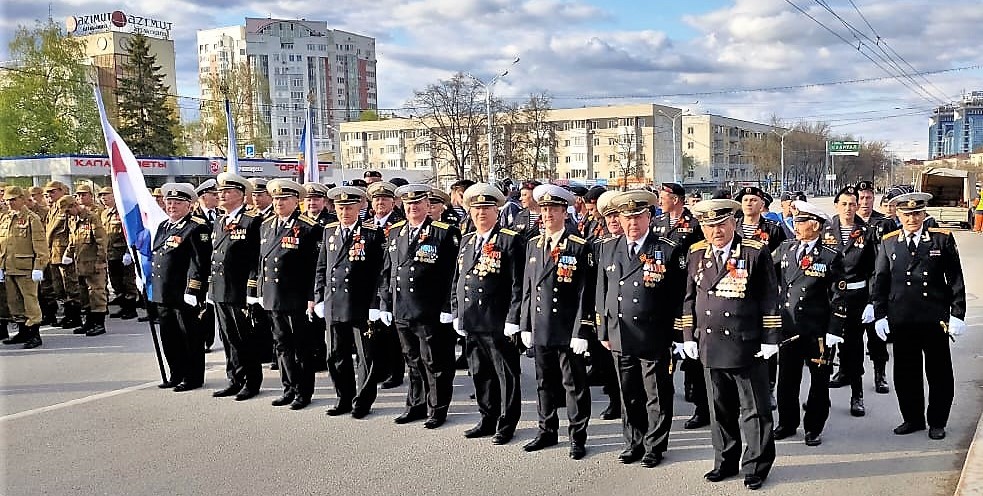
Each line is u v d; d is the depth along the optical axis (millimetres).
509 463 5168
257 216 6863
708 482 4777
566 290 5230
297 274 6398
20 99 40344
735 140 87188
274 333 6523
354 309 6152
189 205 7160
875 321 5676
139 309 11281
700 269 4820
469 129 48094
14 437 5785
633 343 4973
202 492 4703
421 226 5988
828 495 4520
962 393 6598
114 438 5742
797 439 5574
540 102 52375
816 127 80625
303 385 6508
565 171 76438
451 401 6711
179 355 7188
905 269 5449
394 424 6074
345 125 82375
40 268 9141
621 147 72938
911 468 4930
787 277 5523
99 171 29016
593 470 5027
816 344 5375
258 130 52781
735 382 4758
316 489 4734
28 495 4676
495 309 5535
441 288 5887
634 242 5086
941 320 5387
